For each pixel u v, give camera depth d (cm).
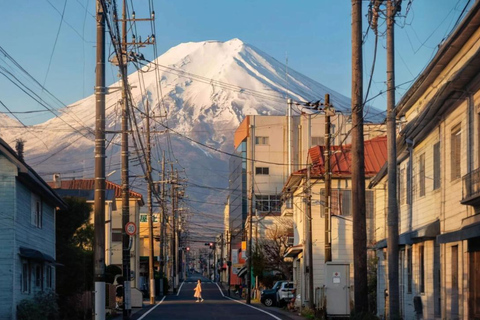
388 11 2200
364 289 2500
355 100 2512
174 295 8612
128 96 3281
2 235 2794
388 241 2212
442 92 2253
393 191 2211
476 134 2162
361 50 2516
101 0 2069
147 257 8756
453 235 2073
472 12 2072
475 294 2145
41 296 3142
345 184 4941
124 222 3844
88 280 4134
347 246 4900
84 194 5344
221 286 12588
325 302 3569
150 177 5288
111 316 3956
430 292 2689
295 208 5794
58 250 4009
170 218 11125
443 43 2389
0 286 2767
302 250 5225
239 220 11231
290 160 9825
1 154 2822
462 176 2231
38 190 3169
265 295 6022
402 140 2988
